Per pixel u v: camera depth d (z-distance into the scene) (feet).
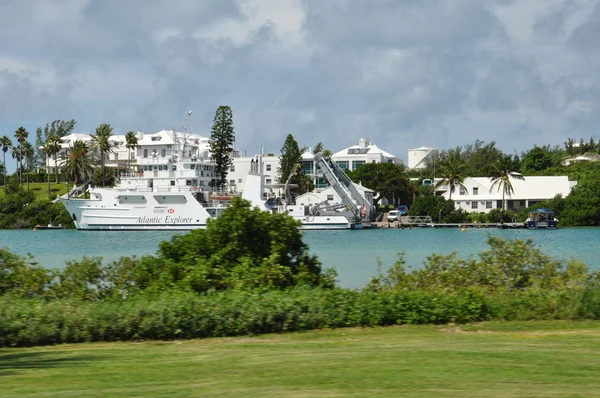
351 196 447.83
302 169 564.30
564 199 462.60
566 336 63.67
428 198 479.41
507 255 92.02
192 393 42.09
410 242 302.45
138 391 42.93
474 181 504.02
